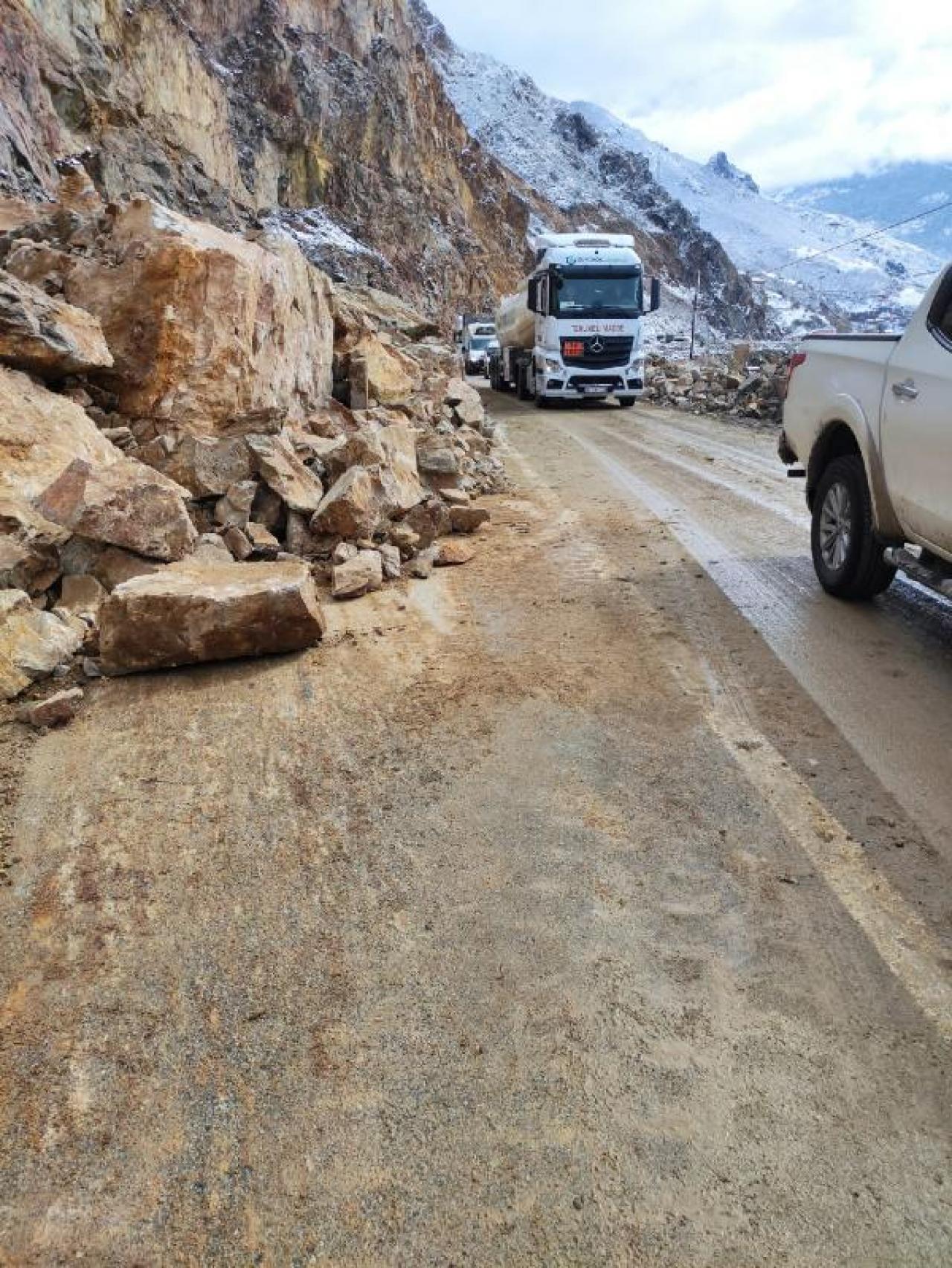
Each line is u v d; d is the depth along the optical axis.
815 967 2.89
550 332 21.22
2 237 8.55
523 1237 2.10
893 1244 2.07
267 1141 2.34
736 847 3.51
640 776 4.03
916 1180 2.21
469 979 2.87
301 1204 2.19
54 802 3.86
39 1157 2.31
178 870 3.41
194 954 2.99
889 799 3.83
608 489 10.75
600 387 21.55
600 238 22.58
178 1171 2.27
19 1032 2.69
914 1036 2.62
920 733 4.40
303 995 2.81
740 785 3.94
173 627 5.01
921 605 6.35
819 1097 2.44
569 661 5.31
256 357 8.41
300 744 4.34
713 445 15.05
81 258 7.86
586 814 3.74
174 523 5.81
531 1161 2.28
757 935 3.04
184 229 7.77
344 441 8.35
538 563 7.43
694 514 9.32
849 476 6.13
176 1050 2.62
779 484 11.14
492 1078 2.51
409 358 15.18
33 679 4.88
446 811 3.77
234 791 3.94
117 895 3.28
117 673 5.05
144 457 7.02
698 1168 2.25
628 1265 2.03
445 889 3.29
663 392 24.03
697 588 6.73
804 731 4.42
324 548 7.06
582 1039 2.63
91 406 7.26
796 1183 2.21
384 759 4.19
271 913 3.18
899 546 5.80
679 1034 2.65
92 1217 2.16
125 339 7.42
